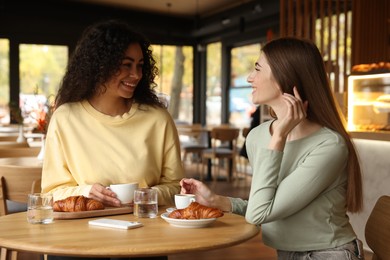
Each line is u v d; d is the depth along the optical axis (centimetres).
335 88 654
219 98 1147
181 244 139
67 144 205
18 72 1008
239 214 191
